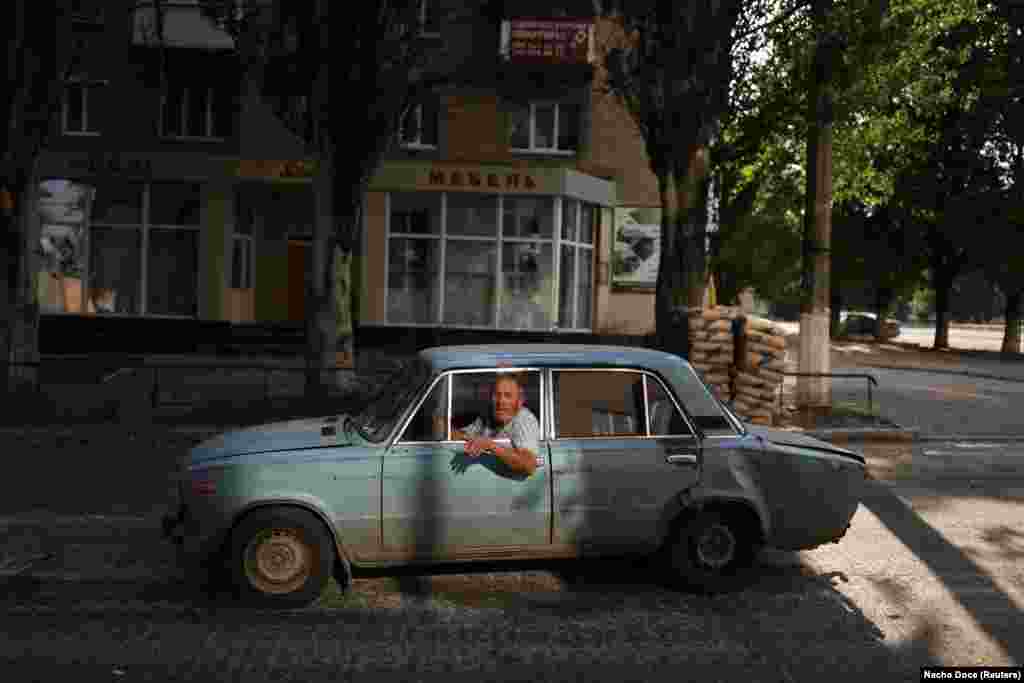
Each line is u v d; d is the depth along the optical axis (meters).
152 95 22.83
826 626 5.10
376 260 22.27
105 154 21.94
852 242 36.62
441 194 22.28
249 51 13.50
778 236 24.94
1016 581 6.01
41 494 8.25
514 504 5.38
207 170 22.14
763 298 27.84
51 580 5.71
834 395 17.70
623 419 5.64
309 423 5.99
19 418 12.06
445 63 22.48
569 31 22.05
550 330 22.33
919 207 33.75
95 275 22.56
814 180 13.80
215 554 5.55
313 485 5.16
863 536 7.19
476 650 4.65
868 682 4.31
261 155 22.66
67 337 22.14
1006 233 32.22
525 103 23.25
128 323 22.33
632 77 13.47
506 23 22.00
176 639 4.73
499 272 22.30
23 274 13.14
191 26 21.94
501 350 5.74
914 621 5.20
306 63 13.35
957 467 10.61
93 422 12.02
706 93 12.94
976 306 85.44
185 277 22.67
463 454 5.33
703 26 12.80
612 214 23.67
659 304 13.23
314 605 5.30
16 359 13.07
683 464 5.57
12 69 12.73
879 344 39.62
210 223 22.36
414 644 4.72
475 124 23.12
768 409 11.89
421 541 5.30
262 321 24.33
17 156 12.88
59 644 4.62
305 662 4.45
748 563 5.71
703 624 5.10
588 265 23.66
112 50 22.62
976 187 32.62
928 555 6.64
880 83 13.75
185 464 5.36
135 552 6.36
